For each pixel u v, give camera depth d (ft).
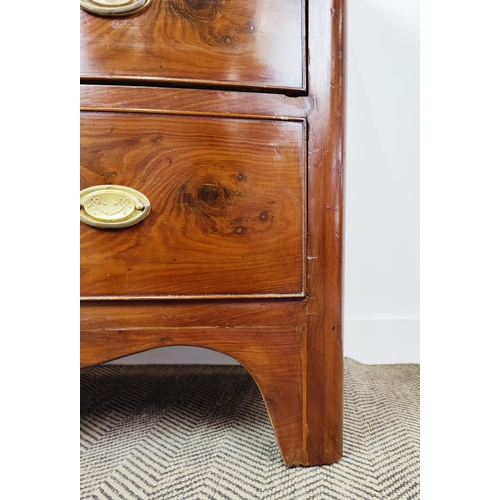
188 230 1.40
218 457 1.52
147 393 2.30
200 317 1.42
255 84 1.40
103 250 1.37
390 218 2.86
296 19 1.42
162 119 1.37
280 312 1.45
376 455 1.53
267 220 1.43
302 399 1.45
